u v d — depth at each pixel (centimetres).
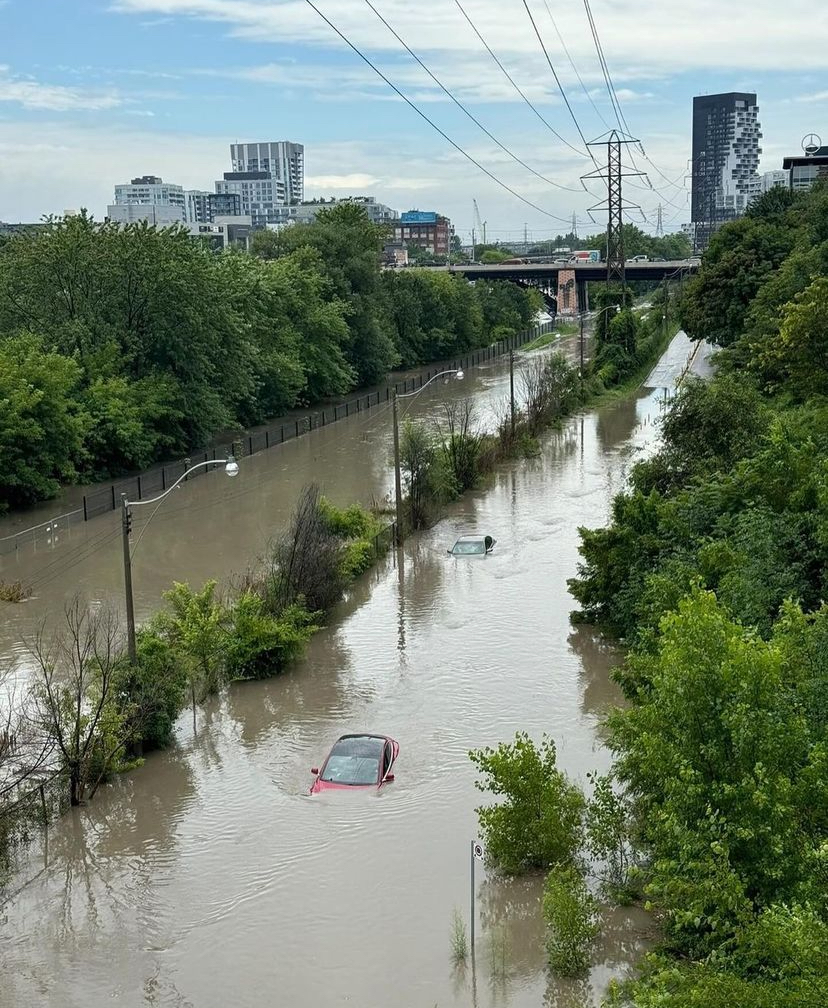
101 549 4559
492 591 3872
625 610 3123
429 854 2070
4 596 3841
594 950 1758
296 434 7494
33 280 6316
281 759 2552
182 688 2745
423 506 4856
